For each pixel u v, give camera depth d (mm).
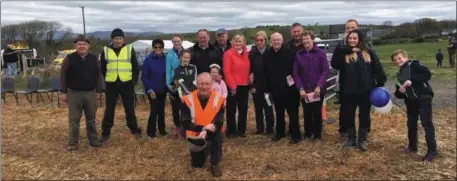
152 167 5879
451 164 5879
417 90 6027
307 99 6578
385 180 5367
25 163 6074
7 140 7461
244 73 7184
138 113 10023
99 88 6926
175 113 7266
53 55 30688
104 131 7211
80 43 6531
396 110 9523
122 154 6473
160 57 7227
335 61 6449
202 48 7180
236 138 7355
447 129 7895
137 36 28703
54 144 7160
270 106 7336
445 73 20328
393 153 6324
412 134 6324
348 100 6449
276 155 6293
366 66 6242
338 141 6957
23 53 22156
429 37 42062
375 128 7848
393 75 19547
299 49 6719
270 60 6840
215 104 5582
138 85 11367
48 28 38062
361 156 6172
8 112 10344
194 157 5770
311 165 5875
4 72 18469
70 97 6676
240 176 5531
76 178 5508
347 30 6590
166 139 7270
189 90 6699
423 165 5852
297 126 6883
